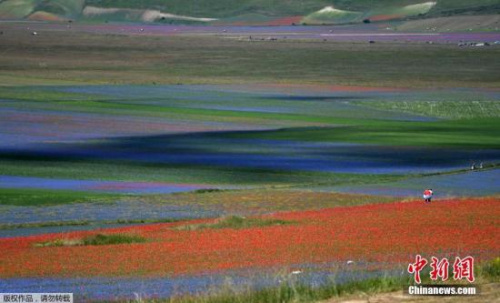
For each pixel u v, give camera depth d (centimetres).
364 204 13475
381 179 17100
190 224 11281
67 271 7125
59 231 11812
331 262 6950
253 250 7981
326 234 9081
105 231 10750
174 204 14325
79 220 12825
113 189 15788
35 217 13100
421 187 16100
